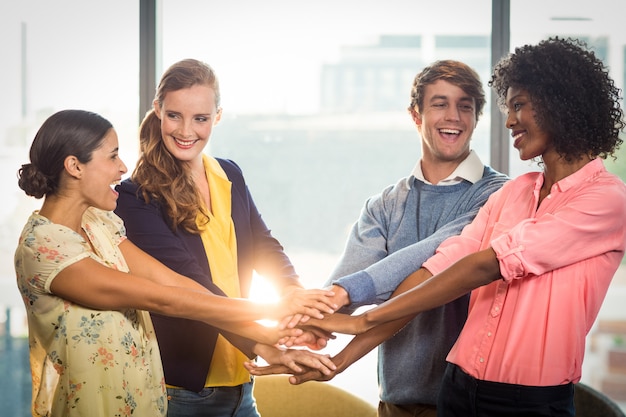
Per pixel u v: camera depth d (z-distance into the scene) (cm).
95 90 340
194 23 335
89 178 194
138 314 207
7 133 344
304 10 333
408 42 331
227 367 237
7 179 345
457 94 238
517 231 186
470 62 331
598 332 341
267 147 337
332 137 336
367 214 253
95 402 195
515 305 189
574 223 183
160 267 223
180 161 240
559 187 191
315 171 338
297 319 226
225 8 334
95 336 194
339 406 291
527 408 184
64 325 193
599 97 188
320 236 340
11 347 349
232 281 240
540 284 187
